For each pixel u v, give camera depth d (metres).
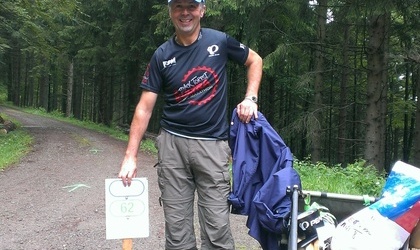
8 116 28.89
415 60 12.56
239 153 2.94
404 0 9.82
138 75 22.84
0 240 5.11
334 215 3.27
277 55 12.62
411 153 27.09
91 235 5.33
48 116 35.28
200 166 2.88
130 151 2.98
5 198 7.33
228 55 3.00
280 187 2.82
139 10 18.03
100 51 21.77
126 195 3.03
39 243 5.02
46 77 44.22
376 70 11.73
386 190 2.71
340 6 11.18
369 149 11.76
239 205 2.93
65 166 10.96
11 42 31.05
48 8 18.94
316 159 13.73
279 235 2.91
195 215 6.11
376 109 11.74
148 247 4.93
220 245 2.93
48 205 6.86
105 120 29.91
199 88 2.85
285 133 14.24
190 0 2.74
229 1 11.66
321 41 14.79
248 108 2.93
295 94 22.22
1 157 11.79
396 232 2.54
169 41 2.94
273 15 13.59
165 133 2.98
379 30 11.66
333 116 26.52
